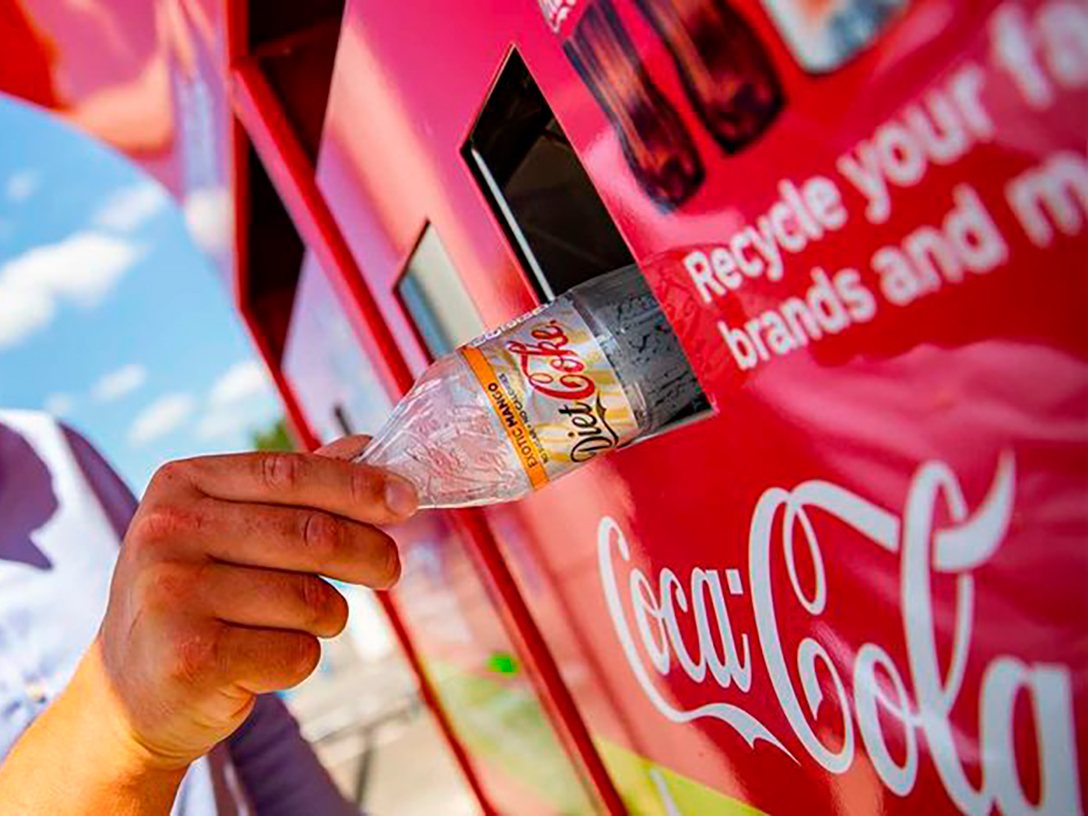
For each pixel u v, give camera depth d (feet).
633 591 3.49
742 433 2.37
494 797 8.64
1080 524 1.57
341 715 29.48
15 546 4.74
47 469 5.06
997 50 1.45
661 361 2.76
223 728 2.88
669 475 2.87
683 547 2.97
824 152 1.80
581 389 2.71
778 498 2.34
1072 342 1.49
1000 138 1.49
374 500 2.64
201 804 4.53
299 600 2.64
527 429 2.71
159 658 2.62
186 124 8.09
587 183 3.51
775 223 1.98
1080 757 1.69
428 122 3.52
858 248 1.81
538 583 4.75
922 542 1.90
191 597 2.61
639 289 2.86
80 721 2.94
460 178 3.45
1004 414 1.64
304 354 10.27
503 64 2.83
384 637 38.29
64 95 9.64
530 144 3.38
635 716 3.99
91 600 4.77
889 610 2.06
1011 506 1.68
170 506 2.69
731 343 2.26
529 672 5.22
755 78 1.89
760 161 1.95
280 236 9.68
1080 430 1.52
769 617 2.57
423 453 2.89
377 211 4.60
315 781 5.69
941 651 1.94
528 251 3.35
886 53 1.62
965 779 1.99
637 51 2.19
